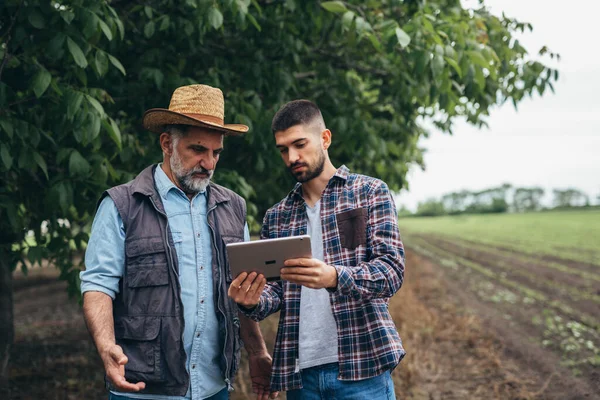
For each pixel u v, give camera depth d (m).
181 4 4.22
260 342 2.86
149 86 4.52
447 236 44.56
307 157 2.60
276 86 4.84
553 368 6.84
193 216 2.54
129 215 2.43
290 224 2.74
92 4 3.38
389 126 5.72
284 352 2.62
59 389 5.60
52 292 13.95
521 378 6.48
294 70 5.36
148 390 2.38
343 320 2.53
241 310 2.62
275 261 2.29
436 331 8.61
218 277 2.53
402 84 5.11
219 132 2.51
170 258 2.41
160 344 2.37
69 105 3.28
